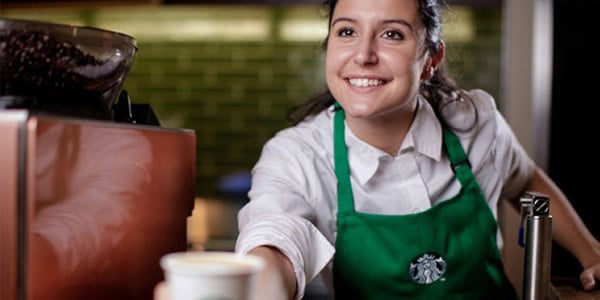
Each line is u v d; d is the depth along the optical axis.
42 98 0.94
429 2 1.33
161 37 3.19
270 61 3.17
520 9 2.64
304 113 1.60
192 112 3.22
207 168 3.23
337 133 1.46
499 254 1.52
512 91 2.65
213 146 3.22
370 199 1.46
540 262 1.17
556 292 1.28
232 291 0.59
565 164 2.63
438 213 1.43
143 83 3.23
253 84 3.19
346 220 1.40
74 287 0.89
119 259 0.99
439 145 1.49
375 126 1.42
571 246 1.64
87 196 0.91
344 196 1.43
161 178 1.09
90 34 0.96
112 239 0.97
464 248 1.43
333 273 1.41
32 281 0.82
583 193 2.63
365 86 1.28
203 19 3.14
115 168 0.97
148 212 1.05
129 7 2.83
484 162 1.58
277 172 1.41
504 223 2.69
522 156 1.71
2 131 0.81
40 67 0.92
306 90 3.16
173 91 3.22
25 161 0.81
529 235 1.17
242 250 1.08
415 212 1.48
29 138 0.81
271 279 0.95
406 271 1.39
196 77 3.21
